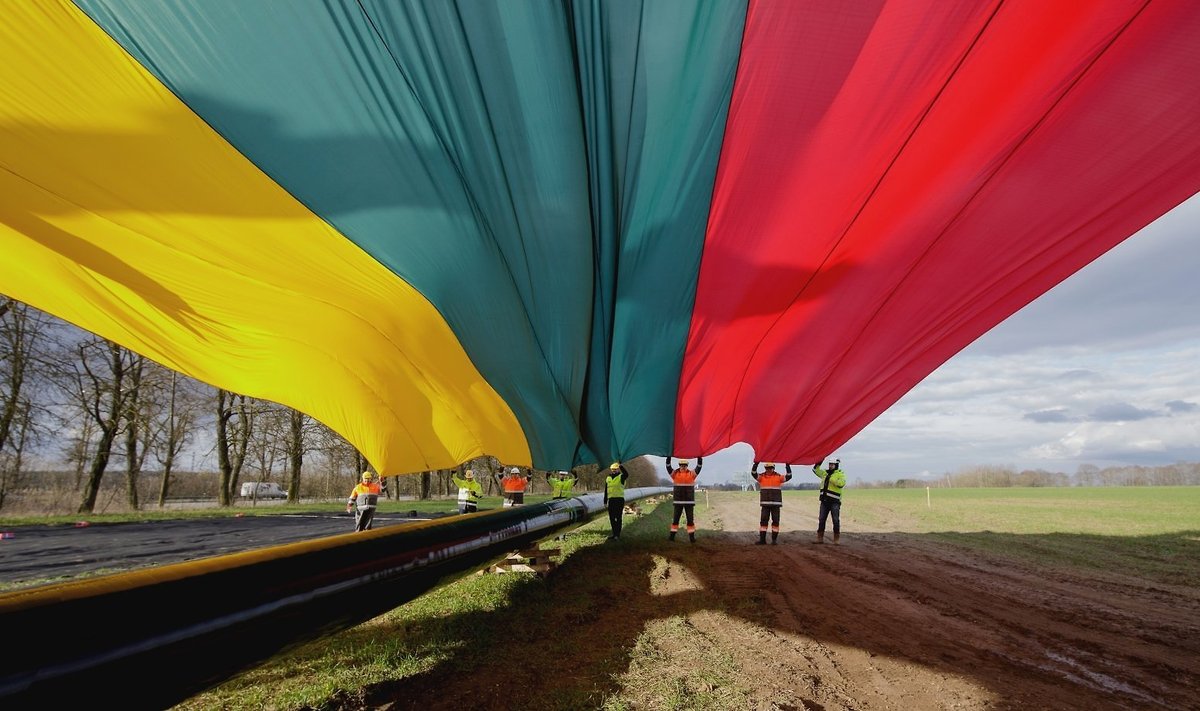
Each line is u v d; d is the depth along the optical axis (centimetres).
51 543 1316
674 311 649
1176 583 743
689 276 599
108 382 2453
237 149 432
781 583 743
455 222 500
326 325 632
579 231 526
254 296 582
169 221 486
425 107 419
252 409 3069
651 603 639
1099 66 394
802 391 794
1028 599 650
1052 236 521
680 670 419
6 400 2127
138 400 2564
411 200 479
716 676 405
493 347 662
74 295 575
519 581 741
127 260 527
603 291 611
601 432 929
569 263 558
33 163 429
